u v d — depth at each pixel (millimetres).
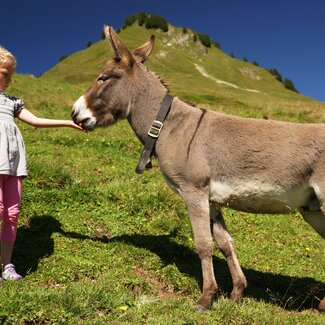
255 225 6367
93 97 4438
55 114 13078
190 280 4508
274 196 4062
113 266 4438
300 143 3982
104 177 7012
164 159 4223
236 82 90438
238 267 4309
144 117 4434
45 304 3549
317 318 3959
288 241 6016
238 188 4098
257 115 15156
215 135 4148
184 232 5609
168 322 3541
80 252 4574
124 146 9367
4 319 3352
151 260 4703
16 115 4312
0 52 4094
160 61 93812
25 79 21859
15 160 4000
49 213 5391
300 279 5004
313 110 18047
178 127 4254
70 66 91812
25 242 4699
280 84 103875
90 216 5488
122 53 4367
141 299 4020
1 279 3922
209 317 3756
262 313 3941
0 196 3893
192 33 124750
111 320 3562
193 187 4129
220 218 4414
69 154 8281
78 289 3793
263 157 4016
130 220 5586
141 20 124250
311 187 4000
